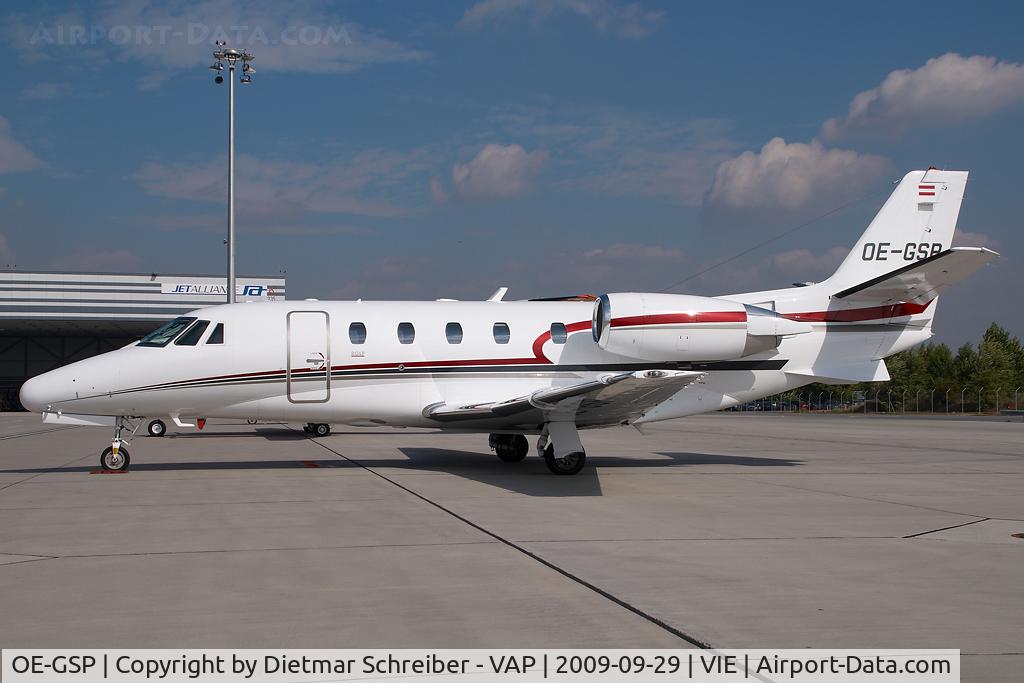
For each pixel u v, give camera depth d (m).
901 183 17.31
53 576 6.83
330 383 15.20
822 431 33.56
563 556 7.64
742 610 5.91
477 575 6.89
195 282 53.66
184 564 7.27
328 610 5.84
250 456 18.41
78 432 29.89
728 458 18.94
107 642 5.18
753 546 8.23
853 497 12.05
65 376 14.44
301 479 13.69
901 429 36.00
